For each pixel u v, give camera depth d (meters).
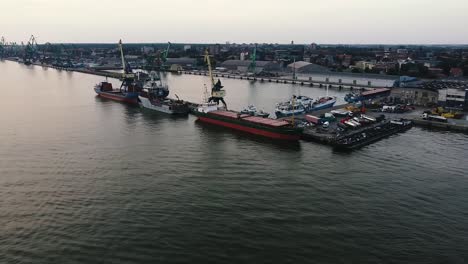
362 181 70.75
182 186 67.38
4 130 111.00
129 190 65.38
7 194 63.59
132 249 46.75
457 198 63.44
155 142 99.00
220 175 73.44
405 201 62.03
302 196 63.47
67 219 54.62
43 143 96.19
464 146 95.25
